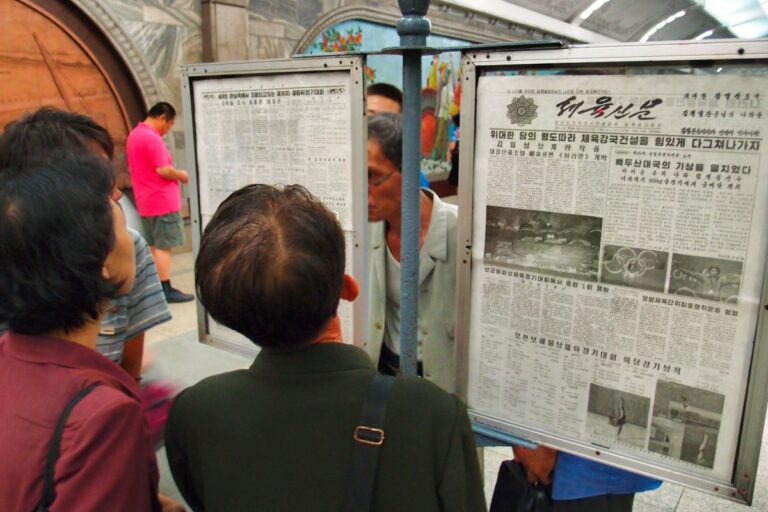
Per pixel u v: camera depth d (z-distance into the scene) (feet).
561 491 3.82
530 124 3.27
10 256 2.35
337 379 2.34
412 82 3.31
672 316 3.10
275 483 2.27
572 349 3.43
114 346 4.38
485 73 3.34
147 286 4.64
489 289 3.63
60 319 2.48
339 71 3.96
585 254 3.26
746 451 3.04
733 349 2.98
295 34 22.44
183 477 2.64
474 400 3.86
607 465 3.71
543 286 3.43
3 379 2.48
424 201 4.54
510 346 3.63
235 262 2.20
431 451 2.28
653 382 3.23
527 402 3.66
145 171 13.88
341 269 2.40
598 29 50.44
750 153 2.77
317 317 2.30
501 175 3.43
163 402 5.69
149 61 17.24
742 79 2.73
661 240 3.05
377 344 4.98
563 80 3.13
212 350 10.71
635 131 3.00
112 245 2.58
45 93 15.08
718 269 2.94
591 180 3.16
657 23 57.57
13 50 14.26
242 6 19.40
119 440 2.29
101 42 16.17
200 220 4.96
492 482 7.37
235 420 2.35
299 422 2.29
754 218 2.82
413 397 2.31
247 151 4.53
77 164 2.56
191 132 4.78
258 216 2.31
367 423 2.25
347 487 2.21
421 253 4.47
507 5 35.81
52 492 2.23
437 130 31.50
